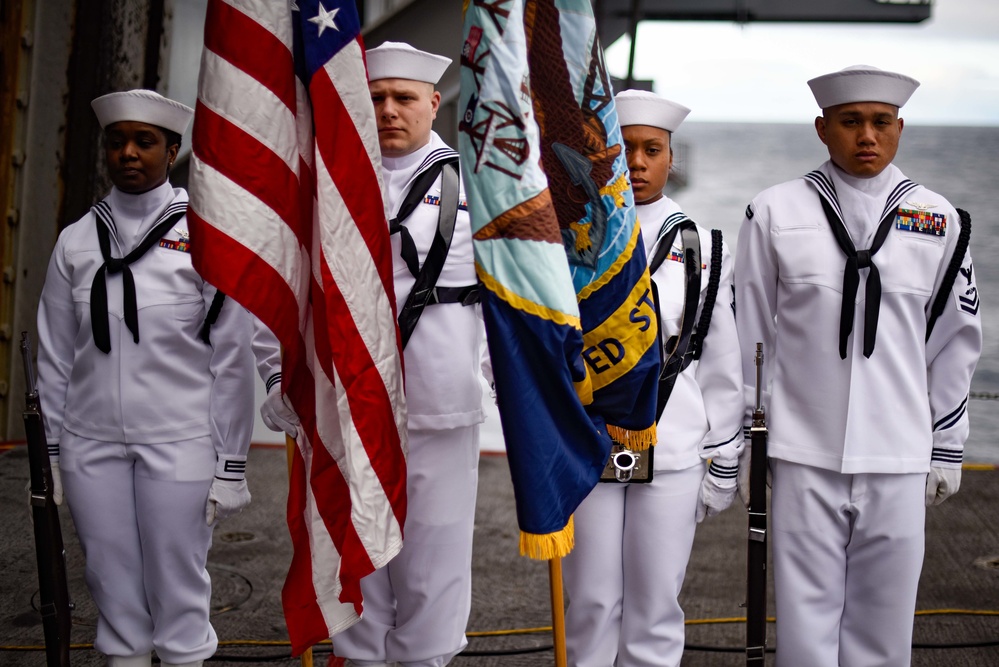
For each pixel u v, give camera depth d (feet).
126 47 23.29
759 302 11.33
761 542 10.69
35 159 22.89
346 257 9.39
